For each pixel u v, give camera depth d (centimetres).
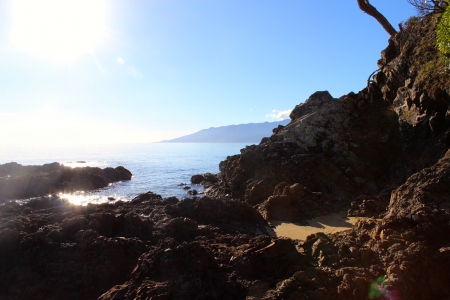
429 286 761
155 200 1948
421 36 2267
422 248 816
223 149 15900
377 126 2370
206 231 1293
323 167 2162
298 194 1792
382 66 2617
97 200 2725
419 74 2109
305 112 2870
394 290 729
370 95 2606
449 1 1590
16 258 1063
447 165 1252
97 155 10275
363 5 2891
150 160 7694
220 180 2923
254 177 2220
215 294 816
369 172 2141
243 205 1642
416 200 1130
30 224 1300
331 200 1850
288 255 925
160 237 1240
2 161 7012
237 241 1178
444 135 1906
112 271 1003
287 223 1590
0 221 1361
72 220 1262
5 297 940
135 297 813
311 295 731
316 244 969
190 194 2836
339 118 2481
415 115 2117
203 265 902
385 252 857
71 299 931
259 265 916
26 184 2969
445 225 928
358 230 1067
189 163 6712
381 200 1678
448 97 1884
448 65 1712
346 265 860
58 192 3056
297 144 2500
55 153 11794
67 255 1063
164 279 872
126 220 1325
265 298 736
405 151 2127
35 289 949
